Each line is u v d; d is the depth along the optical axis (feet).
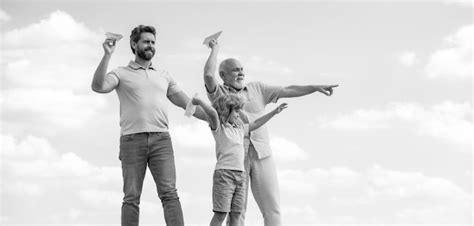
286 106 22.52
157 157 20.15
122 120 20.22
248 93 23.72
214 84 23.15
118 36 19.51
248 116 23.39
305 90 23.86
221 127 21.63
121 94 20.20
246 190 23.25
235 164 21.49
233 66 23.44
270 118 22.56
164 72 21.11
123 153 20.11
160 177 20.13
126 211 19.83
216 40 23.49
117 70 20.27
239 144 21.68
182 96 21.50
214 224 21.49
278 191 23.68
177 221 19.94
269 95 24.02
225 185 21.35
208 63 23.02
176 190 20.30
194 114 21.90
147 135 19.95
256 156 23.35
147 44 20.42
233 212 21.67
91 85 19.49
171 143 20.48
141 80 20.20
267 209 23.54
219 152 21.61
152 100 20.12
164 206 20.13
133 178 19.93
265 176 23.43
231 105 21.61
